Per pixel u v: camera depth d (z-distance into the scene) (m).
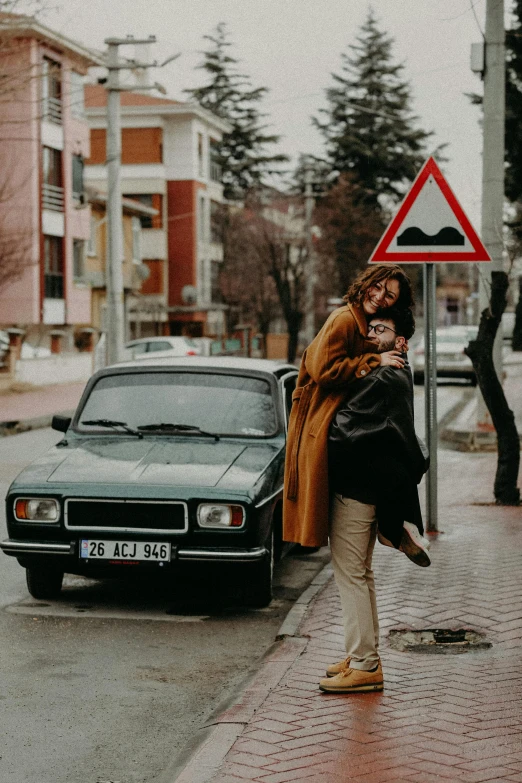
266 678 5.70
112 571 7.37
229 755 4.49
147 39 27.98
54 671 6.17
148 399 8.62
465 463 16.23
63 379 39.28
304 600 7.59
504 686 5.45
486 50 15.93
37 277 39.53
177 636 6.97
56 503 7.34
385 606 7.16
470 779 4.17
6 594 8.09
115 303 28.48
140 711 5.50
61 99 41.38
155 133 59.59
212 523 7.22
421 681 5.55
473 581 7.80
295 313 57.50
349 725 4.84
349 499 5.19
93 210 48.00
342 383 5.09
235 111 68.31
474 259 9.16
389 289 5.14
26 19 19.58
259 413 8.46
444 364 32.84
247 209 62.28
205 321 60.72
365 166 63.06
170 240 60.50
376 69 63.72
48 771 4.66
